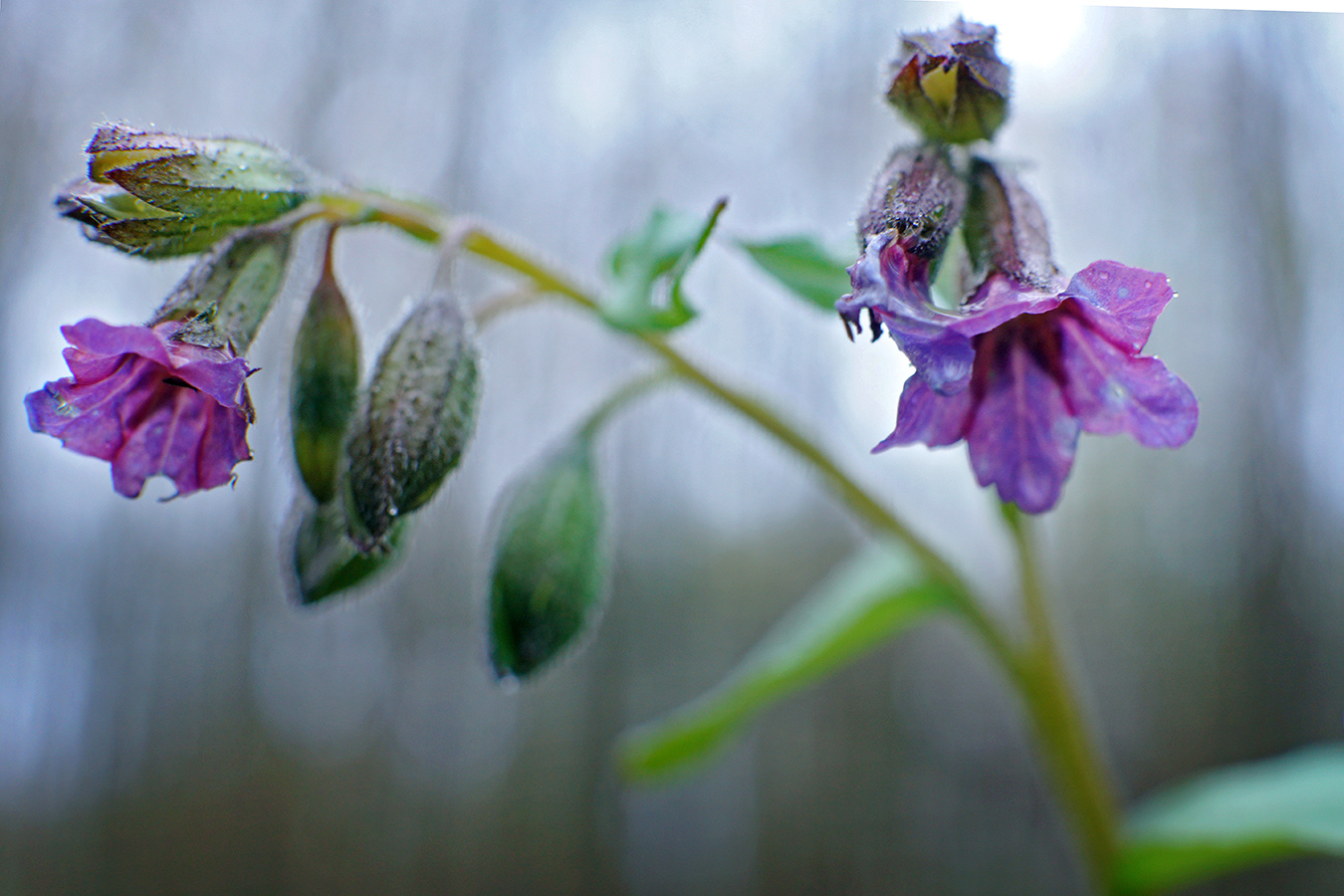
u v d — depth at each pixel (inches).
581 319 12.4
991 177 4.6
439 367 4.7
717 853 12.1
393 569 5.0
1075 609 12.3
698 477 12.7
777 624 12.5
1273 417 11.7
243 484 11.9
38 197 11.5
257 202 4.6
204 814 11.6
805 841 12.1
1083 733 5.5
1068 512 12.4
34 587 11.3
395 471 4.6
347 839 11.8
